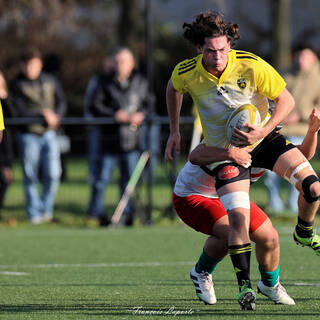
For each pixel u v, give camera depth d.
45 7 78.25
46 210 39.09
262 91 16.31
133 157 37.56
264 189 44.78
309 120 16.92
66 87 101.06
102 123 37.47
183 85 16.77
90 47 98.62
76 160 41.19
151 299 18.25
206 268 17.25
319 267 24.09
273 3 73.62
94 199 38.47
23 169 38.16
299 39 101.94
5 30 86.00
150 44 39.28
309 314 15.66
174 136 18.05
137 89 37.91
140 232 35.62
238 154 16.14
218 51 15.77
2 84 35.19
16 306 17.31
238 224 15.75
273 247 16.45
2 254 28.45
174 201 17.45
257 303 17.20
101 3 92.31
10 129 38.19
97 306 17.22
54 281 21.69
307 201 16.31
